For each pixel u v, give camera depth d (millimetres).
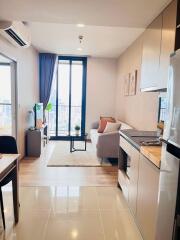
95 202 2721
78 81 6477
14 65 3818
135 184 2225
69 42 4691
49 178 3457
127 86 4922
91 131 5785
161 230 1412
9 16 2412
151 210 1728
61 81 6438
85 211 2496
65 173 3711
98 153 4281
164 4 1933
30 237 1996
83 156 4762
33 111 5188
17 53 3867
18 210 2246
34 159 4445
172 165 1265
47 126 5984
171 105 1296
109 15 2262
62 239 1982
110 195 2928
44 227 2158
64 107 6574
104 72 6352
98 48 5168
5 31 2932
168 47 1828
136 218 2191
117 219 2348
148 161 1812
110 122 5332
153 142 2182
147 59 2467
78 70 6438
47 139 6012
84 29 3787
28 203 2635
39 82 6031
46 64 5977
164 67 1915
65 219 2314
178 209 1199
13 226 2162
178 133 1187
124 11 2133
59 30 3861
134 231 2135
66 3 2002
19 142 4109
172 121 1271
